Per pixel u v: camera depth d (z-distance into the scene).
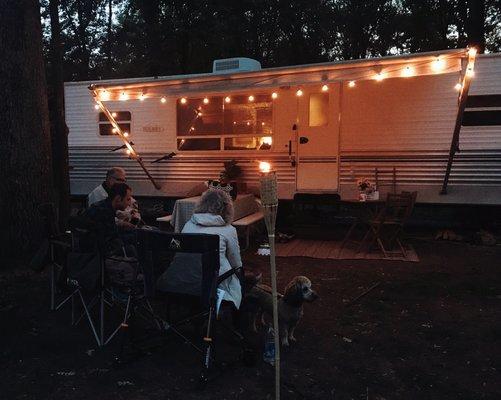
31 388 3.27
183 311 4.60
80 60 20.14
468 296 5.16
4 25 5.80
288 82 6.70
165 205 10.02
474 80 7.50
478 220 8.71
